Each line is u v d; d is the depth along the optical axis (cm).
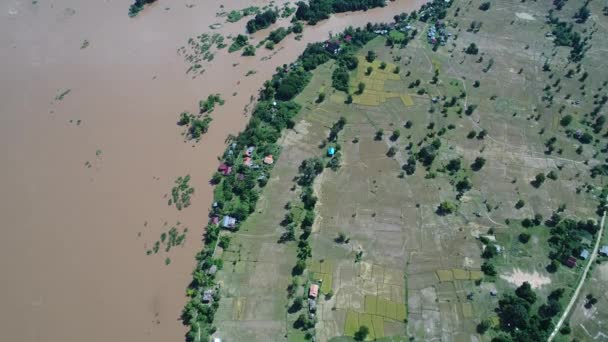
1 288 11150
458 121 15300
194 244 11956
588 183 13500
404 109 15725
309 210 12588
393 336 10231
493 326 10375
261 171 13625
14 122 15488
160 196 13125
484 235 12119
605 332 10338
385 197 12988
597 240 12012
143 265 11562
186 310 10525
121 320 10556
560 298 10869
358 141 14575
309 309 10581
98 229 12356
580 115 15675
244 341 10119
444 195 13062
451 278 11244
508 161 14062
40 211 12825
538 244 11938
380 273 11338
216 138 14788
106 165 14012
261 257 11600
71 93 16638
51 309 10769
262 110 15425
